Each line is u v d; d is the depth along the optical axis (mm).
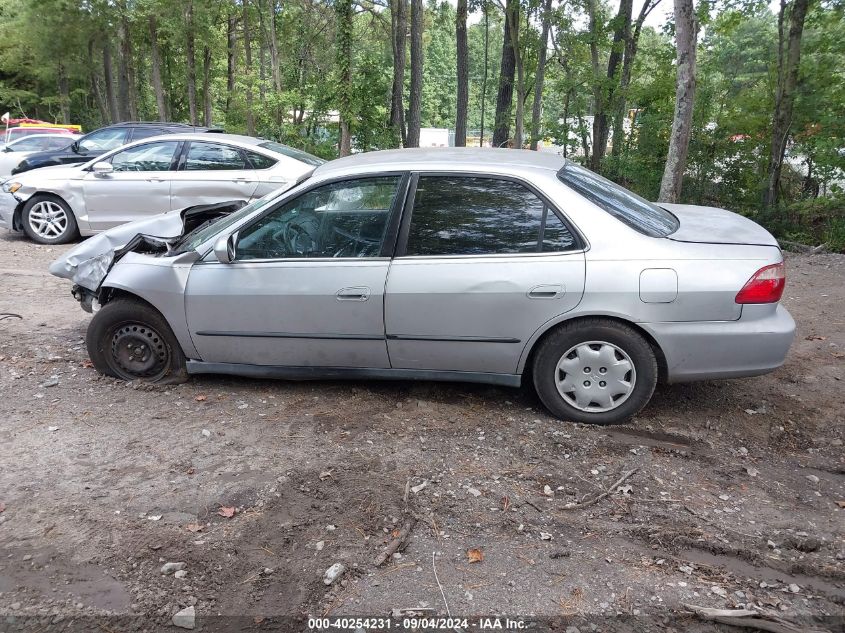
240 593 2857
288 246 4500
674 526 3318
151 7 26391
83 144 12422
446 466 3854
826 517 3432
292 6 28234
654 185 14125
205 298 4562
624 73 16812
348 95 20641
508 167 4305
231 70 33781
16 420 4375
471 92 54438
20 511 3416
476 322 4227
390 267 4285
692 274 4016
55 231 10133
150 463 3881
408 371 4492
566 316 4133
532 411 4539
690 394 4848
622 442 4145
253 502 3500
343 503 3484
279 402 4688
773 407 4668
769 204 12734
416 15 22906
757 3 13656
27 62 39812
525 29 18109
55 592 2865
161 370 4949
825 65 12203
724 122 13594
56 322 6340
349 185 4434
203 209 5758
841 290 7949
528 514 3414
